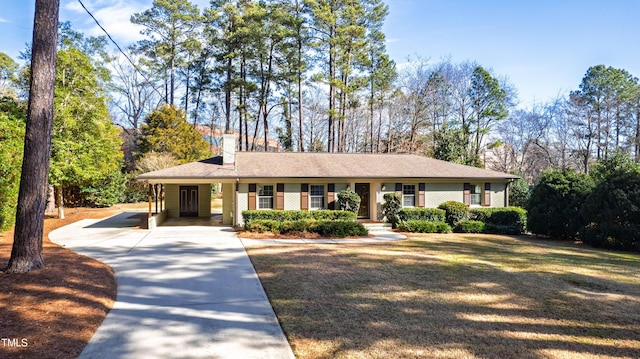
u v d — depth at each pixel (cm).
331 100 2883
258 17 2780
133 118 3906
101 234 1318
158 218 1616
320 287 637
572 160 3466
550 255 985
